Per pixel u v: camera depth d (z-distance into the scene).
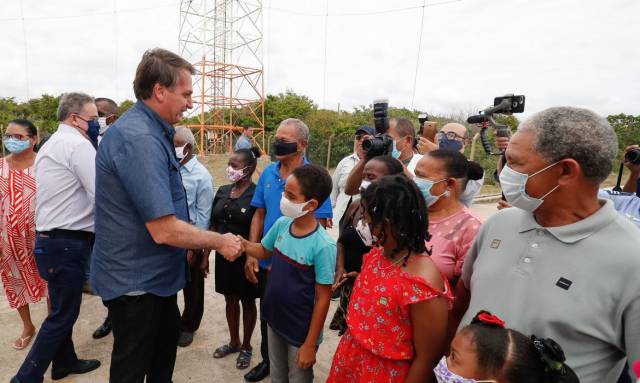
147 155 1.79
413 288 1.41
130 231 1.91
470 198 2.54
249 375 2.81
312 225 2.09
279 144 2.60
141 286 1.97
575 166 1.14
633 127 13.88
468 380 1.12
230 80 23.47
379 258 1.59
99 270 1.99
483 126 2.84
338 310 2.24
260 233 2.90
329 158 15.03
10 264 3.03
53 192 2.48
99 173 1.90
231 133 23.11
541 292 1.22
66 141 2.53
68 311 2.57
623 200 2.33
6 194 2.97
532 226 1.31
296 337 2.11
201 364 3.02
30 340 3.20
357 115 24.84
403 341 1.49
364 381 1.57
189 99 2.02
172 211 1.85
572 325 1.15
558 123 1.17
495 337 1.12
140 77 1.90
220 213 3.12
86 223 2.61
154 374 2.37
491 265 1.37
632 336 1.10
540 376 1.08
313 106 29.72
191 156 3.25
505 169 1.30
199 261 3.19
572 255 1.19
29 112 23.64
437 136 3.40
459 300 1.70
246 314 2.96
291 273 2.08
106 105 4.07
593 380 1.16
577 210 1.21
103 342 3.26
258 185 2.91
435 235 1.94
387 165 2.26
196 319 3.28
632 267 1.09
